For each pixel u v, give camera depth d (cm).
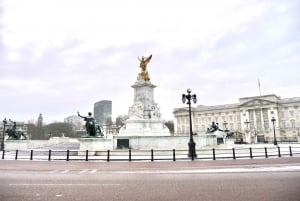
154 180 1272
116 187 1102
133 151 3012
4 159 2478
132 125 4284
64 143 8375
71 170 1673
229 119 15475
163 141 3441
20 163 2111
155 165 1934
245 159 2344
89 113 3309
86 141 3061
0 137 7412
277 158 2400
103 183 1196
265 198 884
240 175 1398
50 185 1145
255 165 1848
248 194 948
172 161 2238
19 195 950
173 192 1001
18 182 1218
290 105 13888
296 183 1150
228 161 2181
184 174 1462
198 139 3800
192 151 2408
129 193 987
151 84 4569
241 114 14900
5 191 1018
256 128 13962
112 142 3275
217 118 15875
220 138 4431
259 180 1234
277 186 1084
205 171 1566
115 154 2930
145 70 4722
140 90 4569
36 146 5619
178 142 3534
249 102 14675
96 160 2348
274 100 14225
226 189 1042
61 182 1222
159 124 4403
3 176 1409
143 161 2258
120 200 881
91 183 1196
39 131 14662
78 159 2378
